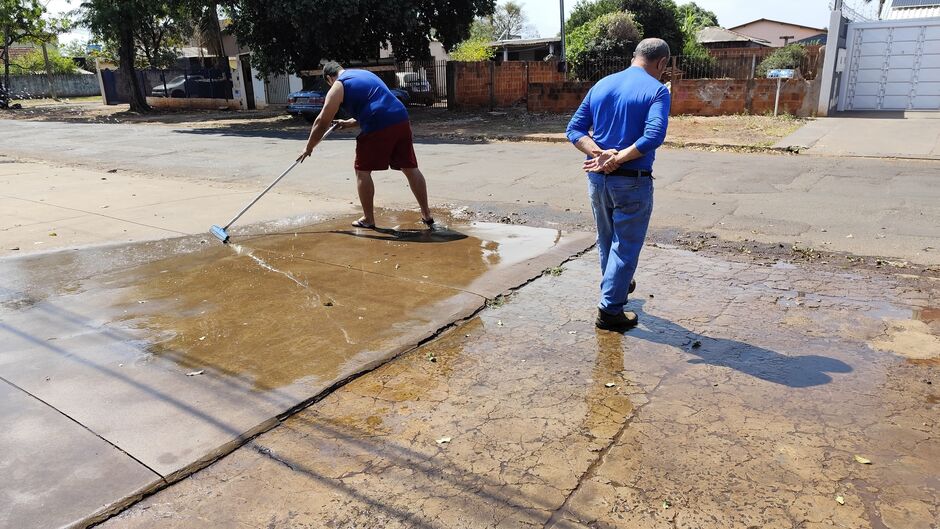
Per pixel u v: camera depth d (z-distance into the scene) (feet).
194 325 12.99
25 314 13.52
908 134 41.98
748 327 12.88
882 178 28.40
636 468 8.39
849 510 7.56
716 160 34.58
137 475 8.18
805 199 24.57
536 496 7.86
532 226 21.26
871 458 8.55
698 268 16.71
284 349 11.85
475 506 7.69
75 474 8.18
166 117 79.20
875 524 7.33
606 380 10.77
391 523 7.41
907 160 33.94
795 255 17.74
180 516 7.53
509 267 16.63
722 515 7.51
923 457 8.55
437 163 35.42
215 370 11.02
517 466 8.45
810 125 47.67
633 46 80.38
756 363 11.32
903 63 56.18
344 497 7.86
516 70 78.33
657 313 13.69
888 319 13.19
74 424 9.30
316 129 19.48
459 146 43.70
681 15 119.14
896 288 15.01
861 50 57.26
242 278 15.88
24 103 118.21
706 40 119.96
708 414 9.67
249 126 63.87
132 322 13.12
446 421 9.54
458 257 17.58
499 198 25.90
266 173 32.99
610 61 77.66
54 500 7.70
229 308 13.91
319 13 59.82
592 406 9.94
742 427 9.32
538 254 17.83
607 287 12.55
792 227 20.59
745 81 54.29
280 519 7.49
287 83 89.56
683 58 70.28
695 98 56.39
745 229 20.52
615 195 12.16
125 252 18.08
